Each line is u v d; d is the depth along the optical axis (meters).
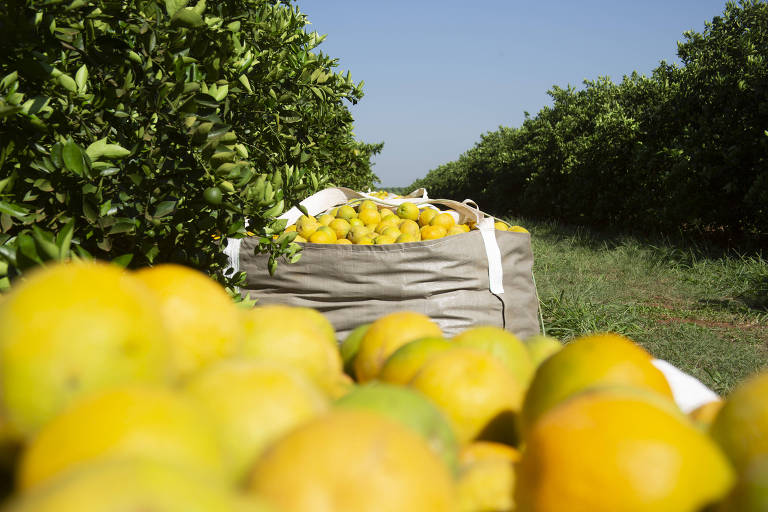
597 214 14.70
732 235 10.94
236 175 2.47
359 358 1.29
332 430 0.59
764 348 5.40
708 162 10.27
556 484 0.66
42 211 2.07
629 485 0.63
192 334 0.89
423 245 3.74
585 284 7.75
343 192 4.88
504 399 0.99
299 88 4.18
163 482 0.42
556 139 17.41
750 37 10.82
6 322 0.66
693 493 0.63
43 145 2.16
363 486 0.54
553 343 1.40
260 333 1.03
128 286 0.74
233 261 3.75
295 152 4.25
